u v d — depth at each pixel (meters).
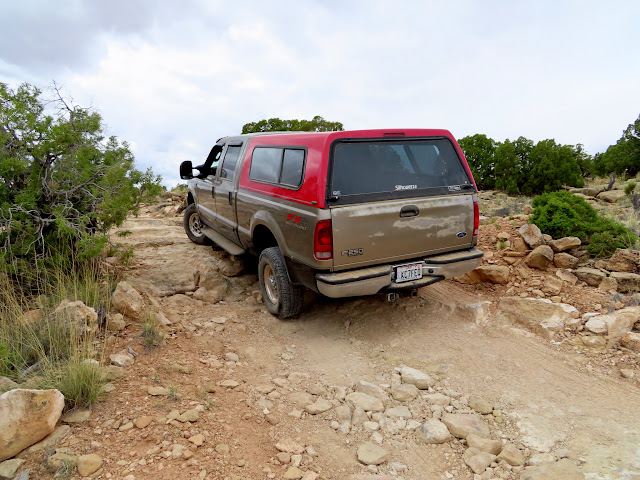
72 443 2.92
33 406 2.88
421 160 4.75
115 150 5.85
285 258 4.89
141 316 4.80
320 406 3.56
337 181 4.26
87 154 5.30
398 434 3.29
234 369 4.20
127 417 3.22
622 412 3.43
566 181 20.03
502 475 2.84
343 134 4.33
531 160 20.61
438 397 3.68
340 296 4.30
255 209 5.53
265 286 5.54
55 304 4.64
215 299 5.87
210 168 7.56
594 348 4.36
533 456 2.99
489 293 5.73
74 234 5.28
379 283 4.40
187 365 4.12
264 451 3.03
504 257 6.33
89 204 5.74
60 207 5.29
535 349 4.46
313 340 4.92
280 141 5.14
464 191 4.87
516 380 3.95
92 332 4.18
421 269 4.67
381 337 4.90
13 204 5.16
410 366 4.28
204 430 3.16
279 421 3.39
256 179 5.61
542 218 6.66
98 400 3.38
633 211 10.64
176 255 7.42
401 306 5.48
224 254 7.53
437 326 5.02
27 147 5.20
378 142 4.53
